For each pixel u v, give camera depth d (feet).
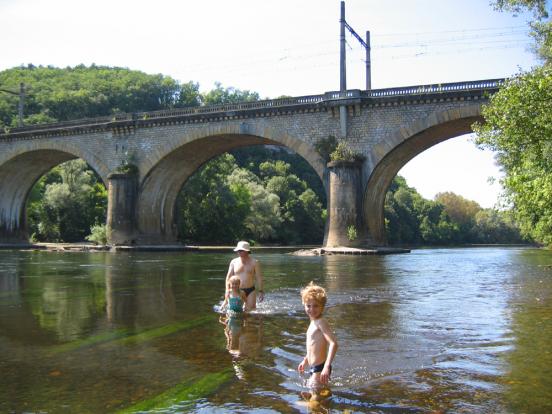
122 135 193.47
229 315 35.83
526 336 28.81
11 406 17.80
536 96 64.59
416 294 47.96
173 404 18.02
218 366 22.70
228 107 175.11
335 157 153.07
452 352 25.25
